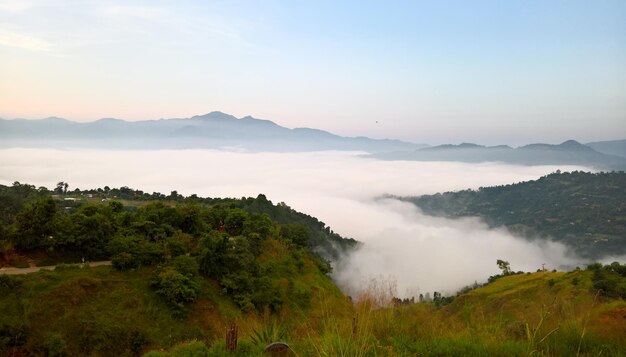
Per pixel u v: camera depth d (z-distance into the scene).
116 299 25.14
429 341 7.18
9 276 22.94
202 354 8.98
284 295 34.25
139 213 36.56
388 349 6.66
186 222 37.28
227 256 33.25
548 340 6.73
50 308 22.50
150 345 22.94
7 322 20.53
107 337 22.41
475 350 6.54
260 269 36.34
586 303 8.45
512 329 7.89
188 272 29.59
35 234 28.14
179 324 25.56
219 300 29.55
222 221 46.50
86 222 30.00
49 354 20.25
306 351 7.05
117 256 28.08
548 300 9.13
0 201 48.12
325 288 40.81
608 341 6.65
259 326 9.20
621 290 32.00
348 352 6.30
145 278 27.80
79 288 24.34
